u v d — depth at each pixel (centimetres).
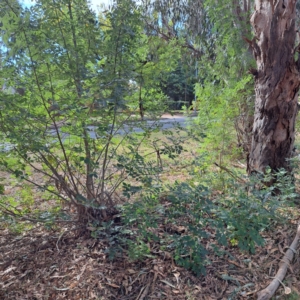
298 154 364
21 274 208
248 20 421
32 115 205
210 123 374
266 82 322
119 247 222
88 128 219
